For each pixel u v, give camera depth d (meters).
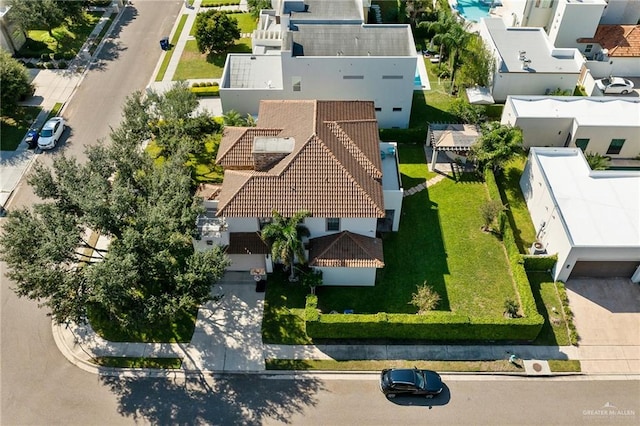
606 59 58.94
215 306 38.41
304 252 38.12
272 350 36.06
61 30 68.62
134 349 36.16
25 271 31.88
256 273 38.66
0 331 37.31
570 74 54.00
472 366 35.09
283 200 37.16
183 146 41.59
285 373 35.00
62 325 37.53
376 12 69.94
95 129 54.00
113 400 33.72
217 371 35.03
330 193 37.25
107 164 38.31
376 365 35.25
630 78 60.12
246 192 37.38
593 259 38.09
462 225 44.12
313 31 52.66
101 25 70.38
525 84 55.25
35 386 34.38
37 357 35.88
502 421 32.53
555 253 39.72
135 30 69.81
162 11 74.12
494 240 42.84
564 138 49.81
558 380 34.53
